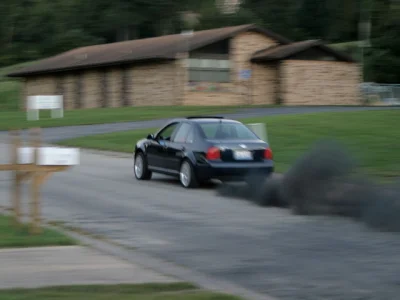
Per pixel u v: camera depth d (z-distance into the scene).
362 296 11.23
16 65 119.12
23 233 15.62
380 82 96.38
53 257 13.60
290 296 11.23
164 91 72.38
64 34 124.56
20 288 11.18
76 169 31.09
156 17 128.75
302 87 74.50
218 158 24.00
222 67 73.81
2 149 41.44
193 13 124.94
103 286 11.42
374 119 44.09
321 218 18.66
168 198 22.47
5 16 123.31
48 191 24.03
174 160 25.39
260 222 18.05
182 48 71.38
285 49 74.31
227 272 12.77
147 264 13.26
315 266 13.23
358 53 95.75
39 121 58.31
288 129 40.97
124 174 29.38
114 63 75.19
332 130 39.97
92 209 20.12
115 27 127.69
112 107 74.56
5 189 24.70
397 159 30.55
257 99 75.50
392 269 12.97
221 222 18.05
